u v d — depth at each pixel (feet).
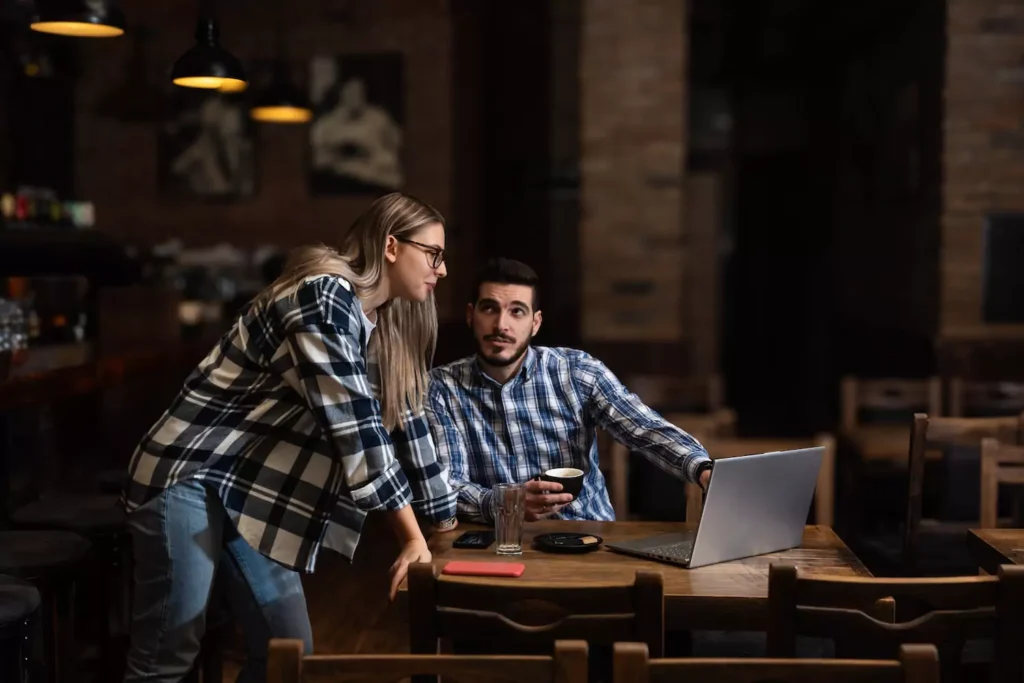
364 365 7.19
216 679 9.91
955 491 12.98
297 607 7.39
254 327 7.16
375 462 7.02
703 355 33.04
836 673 5.01
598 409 9.80
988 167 21.52
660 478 13.00
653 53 22.76
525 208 27.66
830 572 7.52
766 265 35.83
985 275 21.66
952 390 17.40
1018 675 5.98
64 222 19.80
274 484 7.16
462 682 5.03
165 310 18.42
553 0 27.17
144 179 28.04
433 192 27.50
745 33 31.12
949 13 21.34
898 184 25.05
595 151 23.03
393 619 13.64
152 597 7.17
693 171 34.68
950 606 5.99
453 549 8.14
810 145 34.19
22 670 7.65
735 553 7.82
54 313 16.58
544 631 6.00
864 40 28.43
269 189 27.89
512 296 9.54
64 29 14.75
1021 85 21.36
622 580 7.30
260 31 27.55
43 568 8.78
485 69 27.50
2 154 23.20
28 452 12.10
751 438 31.04
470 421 9.81
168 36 27.68
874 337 26.45
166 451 7.13
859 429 16.11
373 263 7.54
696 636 8.99
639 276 23.06
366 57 27.40
